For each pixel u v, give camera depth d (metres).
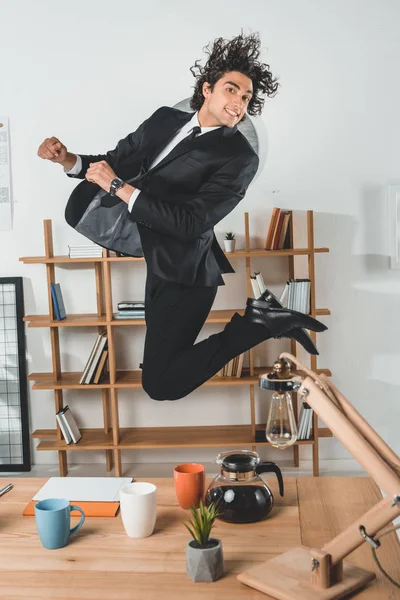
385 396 4.69
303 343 2.01
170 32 4.49
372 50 4.47
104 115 4.57
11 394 4.75
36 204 4.66
